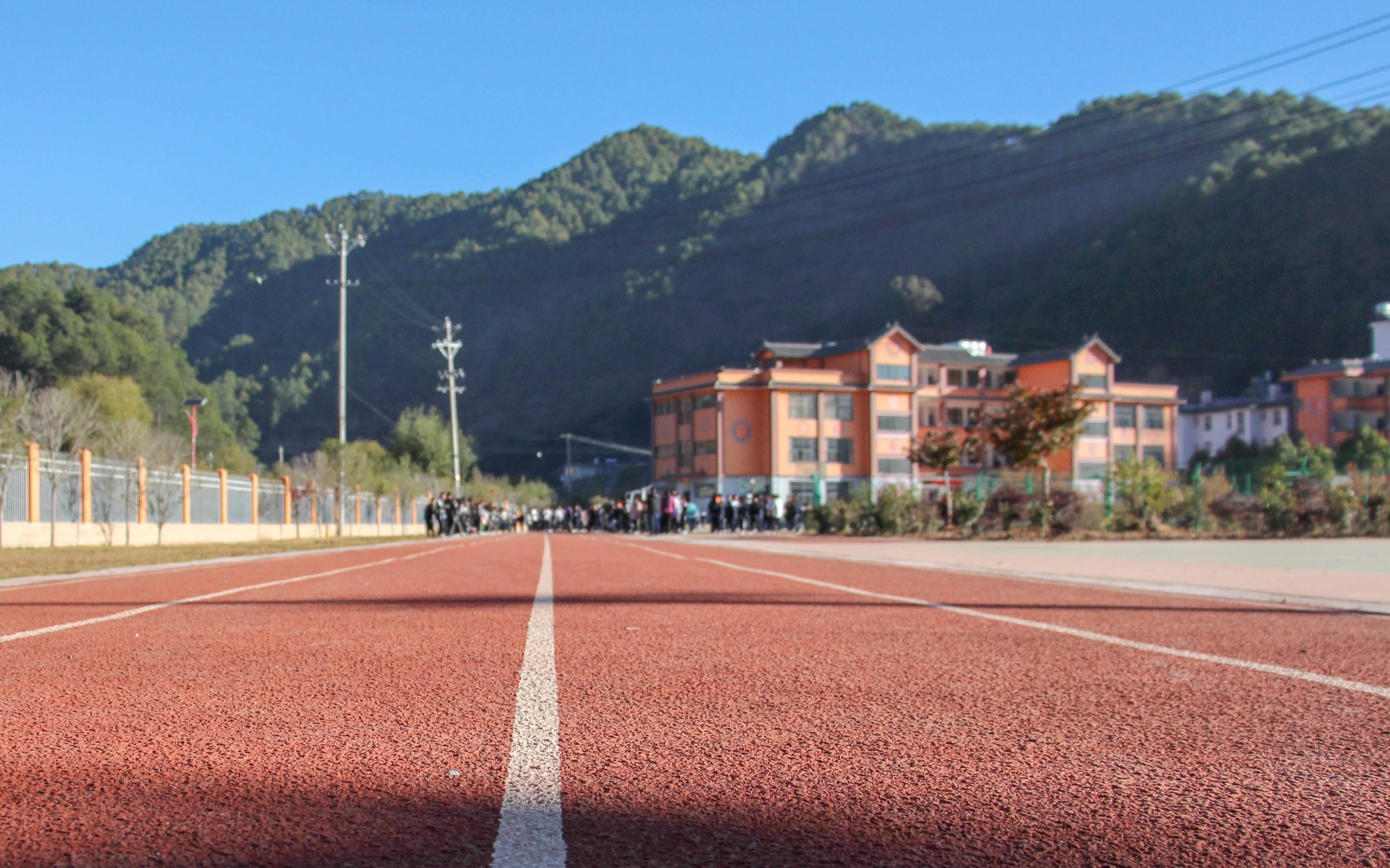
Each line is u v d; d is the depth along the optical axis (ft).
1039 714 14.69
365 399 467.93
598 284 574.97
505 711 14.76
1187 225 351.67
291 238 589.73
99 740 12.85
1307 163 329.11
